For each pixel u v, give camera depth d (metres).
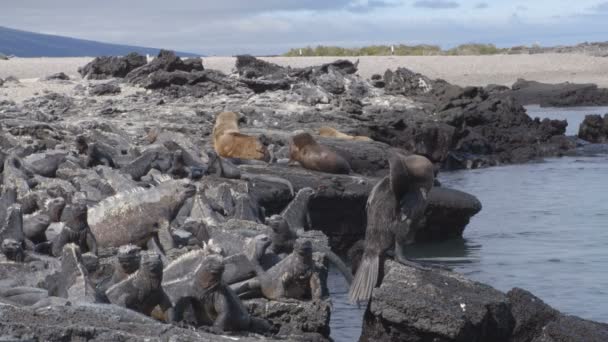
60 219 13.66
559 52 108.25
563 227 22.28
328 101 36.81
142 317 9.17
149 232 13.38
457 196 21.11
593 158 36.47
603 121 40.56
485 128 37.72
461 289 11.06
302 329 11.51
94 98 36.50
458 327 10.54
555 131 39.47
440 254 19.64
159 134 23.83
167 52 40.78
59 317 8.69
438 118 36.75
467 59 83.88
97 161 19.34
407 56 84.62
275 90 39.41
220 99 36.78
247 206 16.05
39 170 17.91
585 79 76.62
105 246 13.30
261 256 12.16
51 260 11.69
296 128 31.12
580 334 10.82
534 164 35.12
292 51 90.38
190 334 8.94
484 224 22.95
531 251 19.59
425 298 10.81
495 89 64.44
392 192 10.88
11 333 8.08
